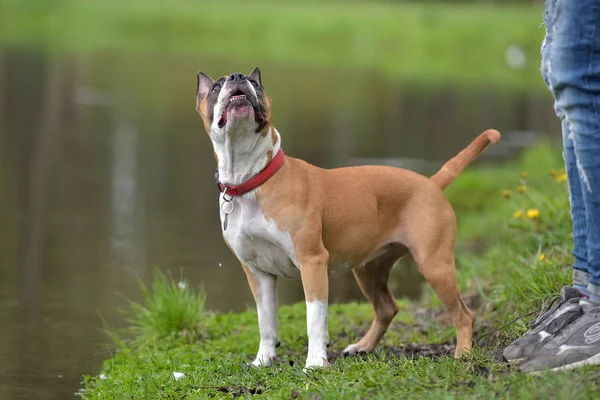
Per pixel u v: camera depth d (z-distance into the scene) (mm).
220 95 7781
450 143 26797
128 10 59625
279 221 7895
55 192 19672
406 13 59344
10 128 27375
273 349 8523
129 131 27688
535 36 48156
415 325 10852
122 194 19719
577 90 6227
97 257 14742
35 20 57812
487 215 16766
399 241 8547
